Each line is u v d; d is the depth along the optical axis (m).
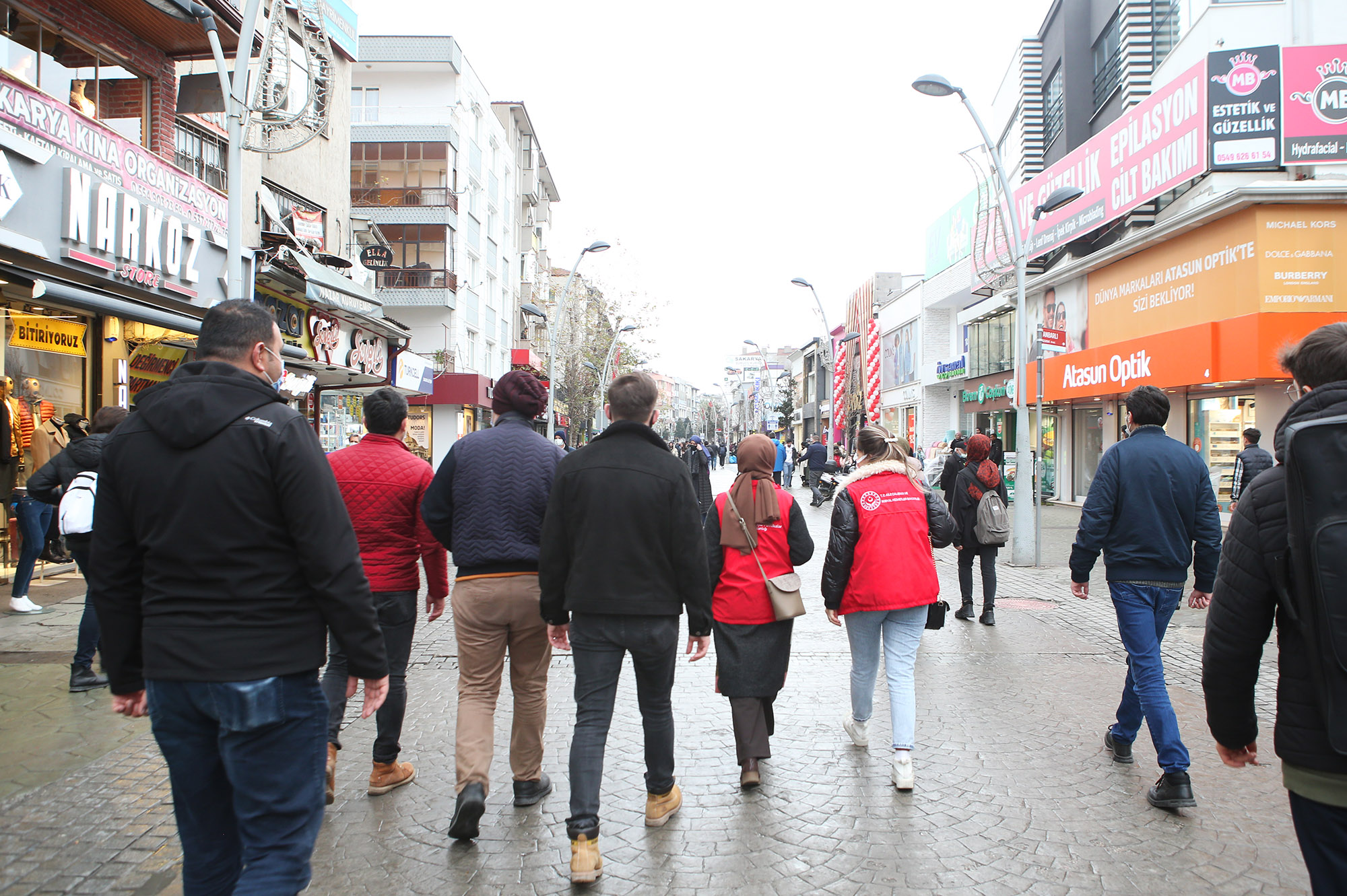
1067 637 7.46
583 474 3.37
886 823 3.69
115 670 2.36
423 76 32.47
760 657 4.18
